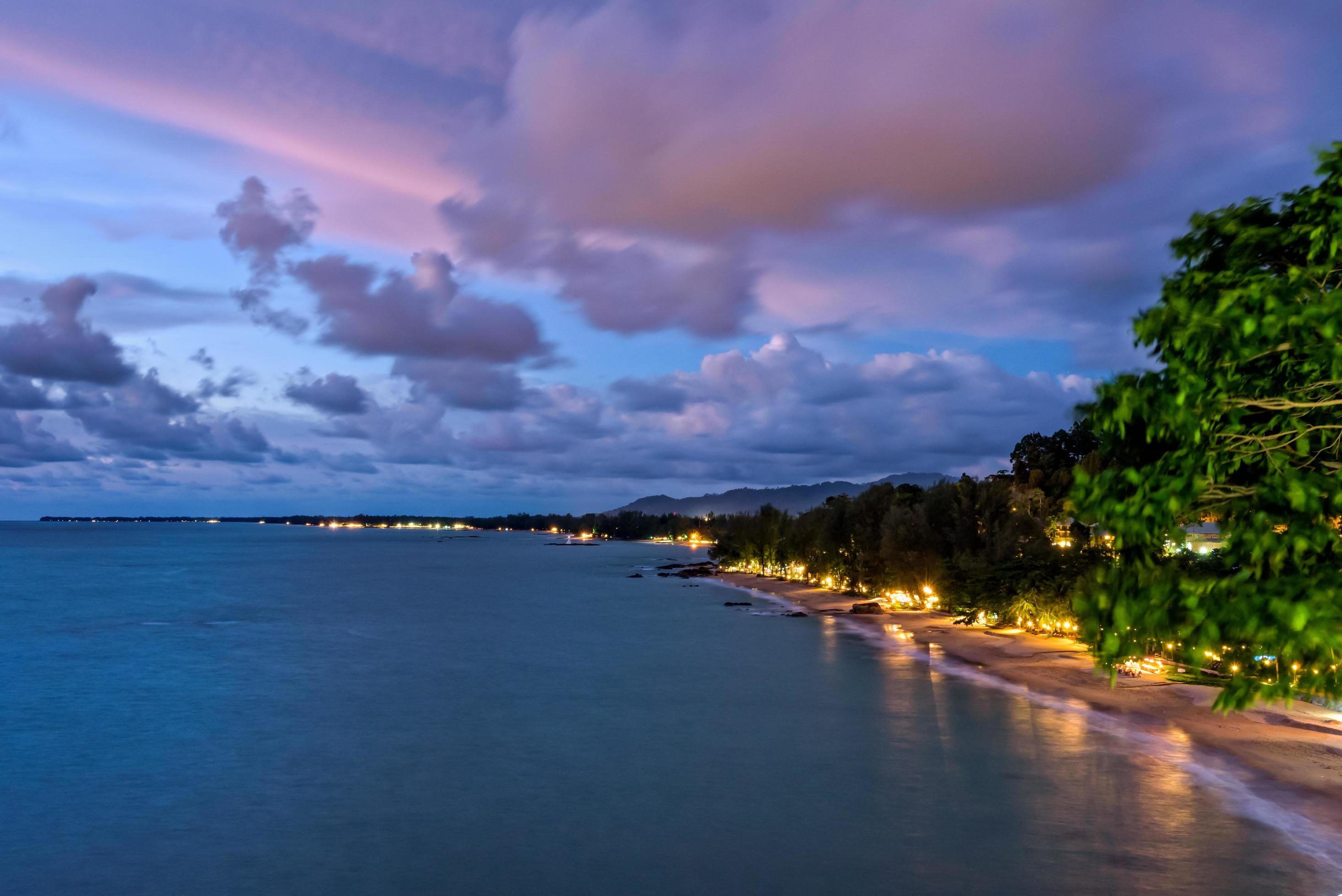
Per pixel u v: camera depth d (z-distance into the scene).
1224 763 30.94
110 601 113.94
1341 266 4.85
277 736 40.22
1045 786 30.08
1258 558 5.04
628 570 191.88
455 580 156.00
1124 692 42.75
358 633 79.88
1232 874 22.72
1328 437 5.24
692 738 38.88
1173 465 5.19
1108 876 22.92
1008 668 52.44
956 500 87.12
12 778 33.69
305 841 26.89
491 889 23.47
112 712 45.69
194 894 23.39
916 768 33.19
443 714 44.59
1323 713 36.03
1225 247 5.75
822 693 48.31
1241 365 5.19
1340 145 5.03
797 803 29.59
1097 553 57.88
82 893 23.44
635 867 24.61
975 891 22.52
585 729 40.84
